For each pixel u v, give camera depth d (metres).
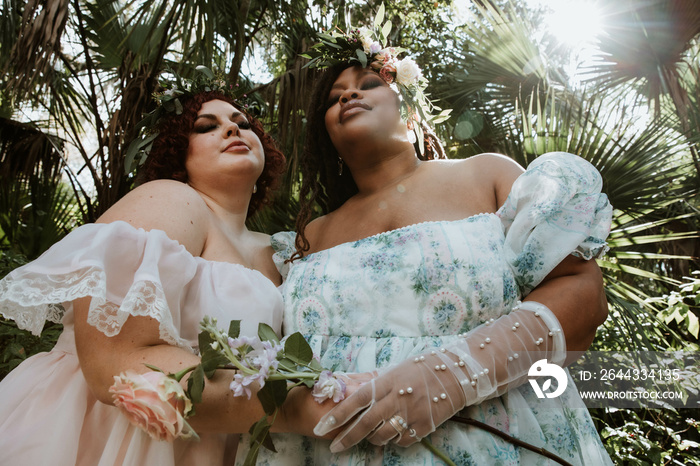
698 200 5.35
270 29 5.17
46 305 1.50
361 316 1.63
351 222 1.98
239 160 1.93
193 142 1.97
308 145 2.22
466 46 6.31
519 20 5.61
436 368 1.33
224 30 4.76
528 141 4.28
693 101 5.78
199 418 1.34
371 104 1.99
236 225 1.98
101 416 1.49
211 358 1.26
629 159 4.16
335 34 2.19
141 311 1.31
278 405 1.27
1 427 1.42
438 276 1.58
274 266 2.01
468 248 1.60
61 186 5.87
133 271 1.40
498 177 1.84
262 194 2.36
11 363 2.55
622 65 5.65
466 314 1.55
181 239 1.59
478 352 1.37
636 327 3.75
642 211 4.36
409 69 2.06
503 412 1.46
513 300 1.58
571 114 4.93
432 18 6.71
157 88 3.82
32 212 5.44
